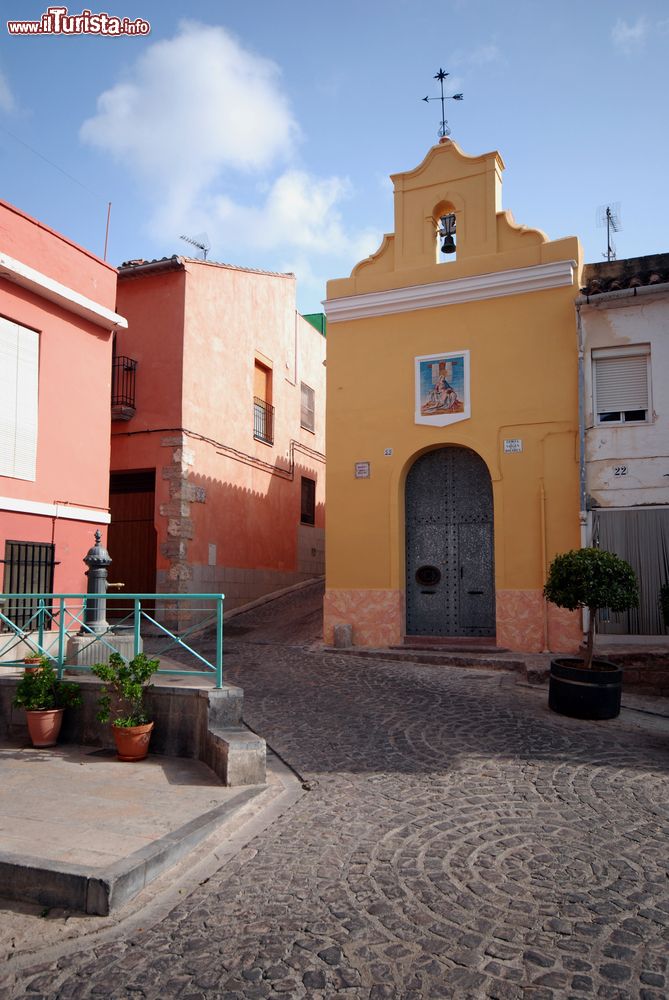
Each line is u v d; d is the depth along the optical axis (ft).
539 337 40.32
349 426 44.37
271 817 16.70
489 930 11.42
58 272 33.53
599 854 14.37
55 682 22.74
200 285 53.11
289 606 57.67
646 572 36.78
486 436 40.98
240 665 37.01
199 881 13.42
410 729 24.59
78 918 12.14
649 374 37.96
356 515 43.62
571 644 37.76
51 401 33.09
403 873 13.57
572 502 38.75
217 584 54.39
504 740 23.35
